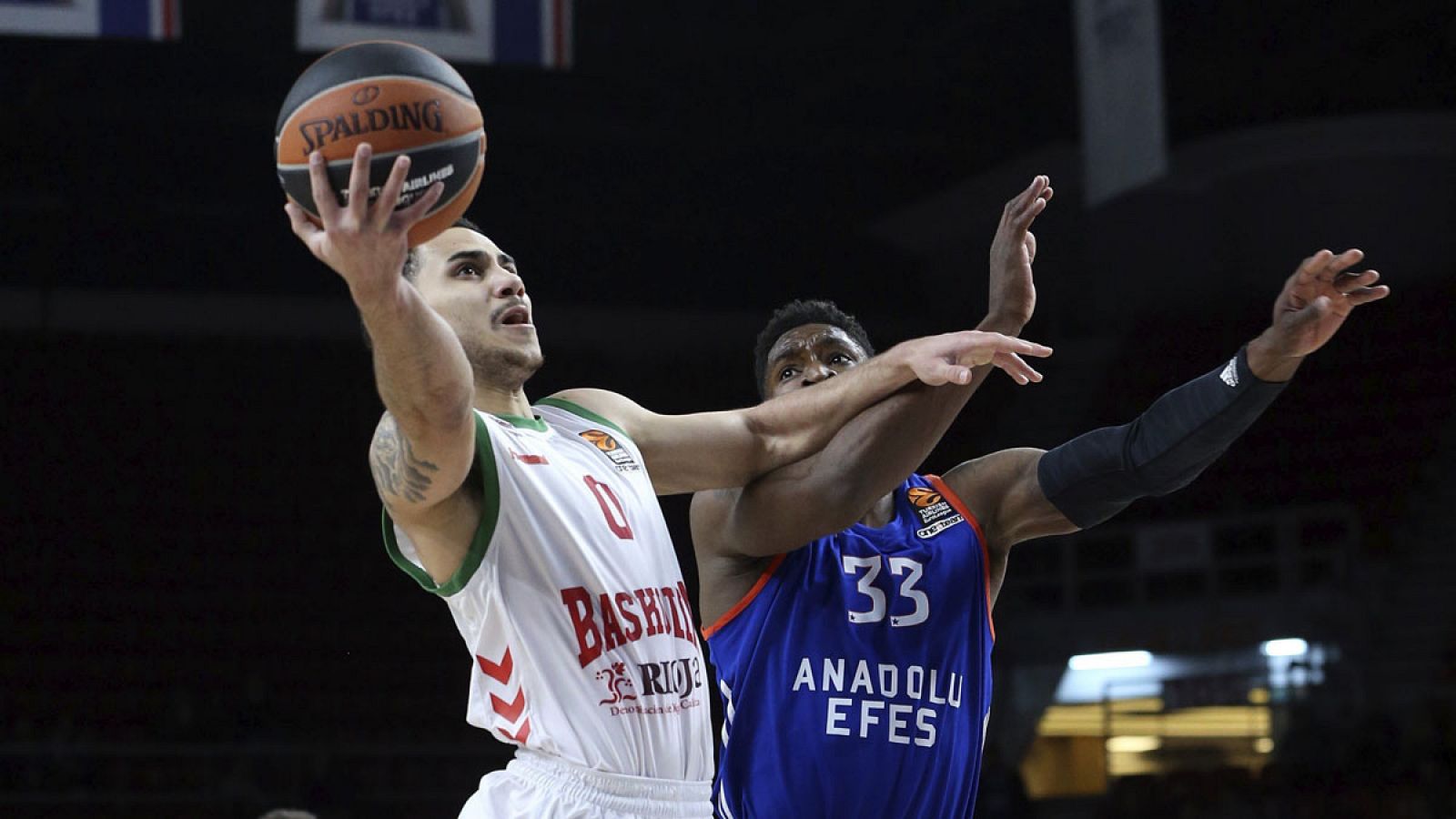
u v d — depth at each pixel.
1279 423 19.88
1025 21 19.11
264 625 18.12
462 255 3.10
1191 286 20.75
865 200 22.81
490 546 2.78
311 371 20.89
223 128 20.83
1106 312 21.42
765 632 3.57
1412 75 19.77
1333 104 20.38
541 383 21.03
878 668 3.52
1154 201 20.41
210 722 15.68
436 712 17.02
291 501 19.66
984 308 21.52
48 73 19.22
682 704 2.95
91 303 20.48
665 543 3.08
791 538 3.44
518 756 2.90
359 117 2.46
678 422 3.35
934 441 3.41
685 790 2.92
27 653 17.28
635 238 22.31
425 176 2.50
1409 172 19.38
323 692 17.25
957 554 3.68
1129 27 11.09
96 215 20.55
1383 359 19.95
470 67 19.80
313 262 21.09
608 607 2.86
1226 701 15.01
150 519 19.11
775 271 22.48
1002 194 20.97
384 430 2.71
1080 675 17.25
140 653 17.48
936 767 3.51
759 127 21.73
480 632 2.85
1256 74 20.33
